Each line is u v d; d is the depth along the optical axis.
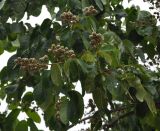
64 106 4.51
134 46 5.52
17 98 5.19
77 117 4.50
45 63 4.43
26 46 5.34
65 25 5.17
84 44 4.68
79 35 4.85
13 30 5.51
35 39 5.32
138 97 4.61
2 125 5.16
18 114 5.03
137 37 5.68
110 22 5.70
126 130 5.61
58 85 4.29
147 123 5.09
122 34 5.72
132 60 5.19
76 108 4.52
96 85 4.58
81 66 4.39
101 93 4.63
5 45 5.62
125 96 4.94
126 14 5.75
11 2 5.55
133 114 5.36
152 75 5.14
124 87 4.64
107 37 4.82
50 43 5.21
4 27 5.53
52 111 4.87
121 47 4.92
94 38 4.50
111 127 5.70
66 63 4.29
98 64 4.58
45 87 4.52
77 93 4.56
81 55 4.69
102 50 4.51
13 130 4.96
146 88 4.86
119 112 5.68
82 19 4.90
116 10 5.78
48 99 4.58
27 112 5.10
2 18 5.56
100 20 5.60
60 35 5.14
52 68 4.29
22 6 5.58
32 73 5.02
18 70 5.22
